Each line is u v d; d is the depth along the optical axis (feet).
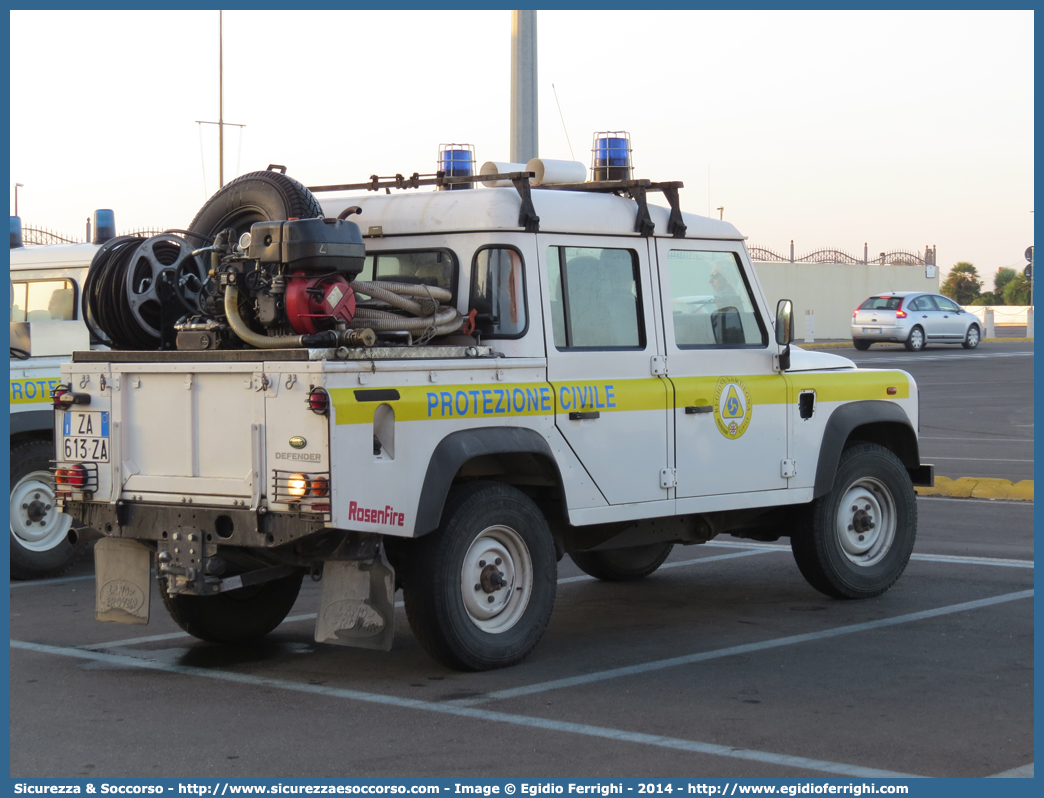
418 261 23.18
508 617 21.98
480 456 21.88
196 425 20.66
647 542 25.44
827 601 27.63
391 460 19.84
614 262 23.97
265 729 18.15
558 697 19.74
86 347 32.37
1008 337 153.38
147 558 21.99
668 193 24.63
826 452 26.84
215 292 21.17
